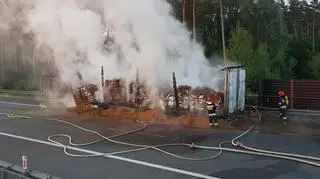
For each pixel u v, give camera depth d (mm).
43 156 15852
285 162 13930
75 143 17656
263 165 13680
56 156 15781
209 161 14320
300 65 50188
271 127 19078
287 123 19844
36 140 18516
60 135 19250
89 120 22672
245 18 51688
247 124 19828
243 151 15297
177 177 12781
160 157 15055
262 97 23594
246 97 24594
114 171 13680
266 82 23500
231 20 50781
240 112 21828
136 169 13789
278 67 39250
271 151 15156
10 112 26859
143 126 20406
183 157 14891
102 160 15031
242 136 17578
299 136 17281
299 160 13945
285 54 48406
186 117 20656
